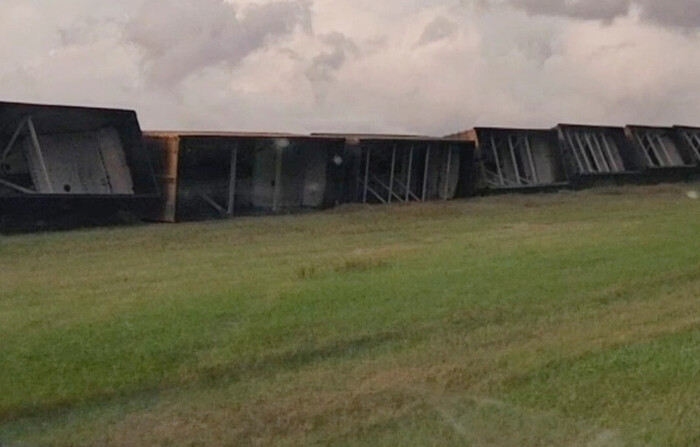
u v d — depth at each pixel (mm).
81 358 8617
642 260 14008
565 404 7188
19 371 8195
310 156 26859
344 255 15703
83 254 16156
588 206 25922
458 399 7328
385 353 8797
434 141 30594
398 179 29984
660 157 38875
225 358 8625
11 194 19500
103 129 22547
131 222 21859
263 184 25734
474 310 10586
